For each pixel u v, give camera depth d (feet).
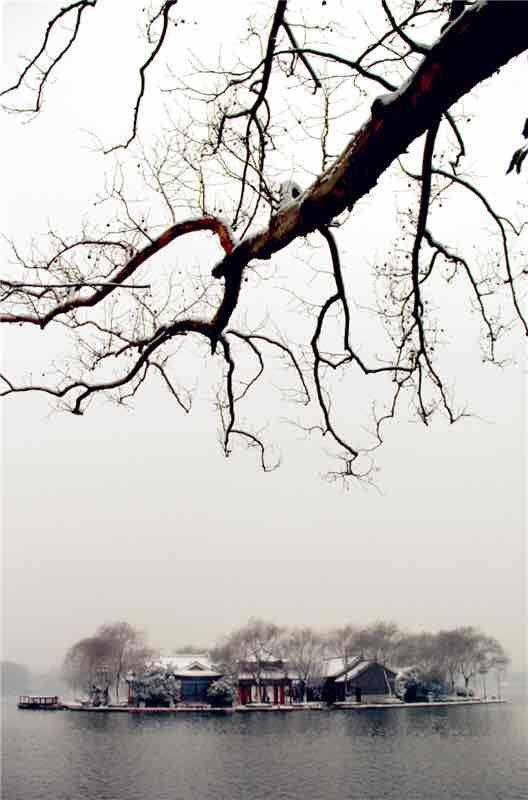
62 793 126.41
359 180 18.51
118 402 32.17
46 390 29.58
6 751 178.70
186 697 337.52
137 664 360.07
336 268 23.04
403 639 407.44
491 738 197.26
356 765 152.05
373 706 328.08
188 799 120.26
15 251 28.89
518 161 17.69
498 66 15.24
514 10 13.79
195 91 25.58
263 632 368.68
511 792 122.62
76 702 395.14
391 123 16.89
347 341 27.40
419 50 16.31
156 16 22.89
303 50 20.01
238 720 265.34
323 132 24.93
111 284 25.11
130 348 30.27
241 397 33.30
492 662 416.87
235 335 31.22
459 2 15.94
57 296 28.84
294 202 20.52
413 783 131.54
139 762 160.45
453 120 23.58
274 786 130.93
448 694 398.01
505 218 25.45
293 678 359.87
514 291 25.64
